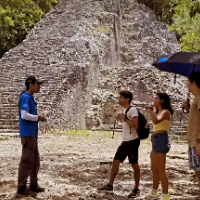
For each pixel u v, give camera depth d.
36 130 6.95
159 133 6.85
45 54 25.55
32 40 28.47
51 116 19.66
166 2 37.62
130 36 33.28
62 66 23.55
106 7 33.62
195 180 8.89
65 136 17.69
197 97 5.80
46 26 31.23
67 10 33.00
